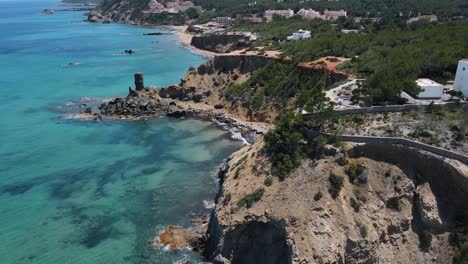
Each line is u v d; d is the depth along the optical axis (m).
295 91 103.56
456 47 88.88
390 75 76.50
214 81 128.75
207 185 77.19
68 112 120.56
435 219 51.00
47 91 142.25
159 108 120.44
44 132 104.44
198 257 58.69
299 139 61.44
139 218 67.44
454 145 55.50
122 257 58.53
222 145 95.38
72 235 63.22
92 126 109.19
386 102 69.19
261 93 110.75
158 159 88.62
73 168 84.50
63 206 70.81
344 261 49.34
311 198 53.25
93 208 70.31
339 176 54.75
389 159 56.47
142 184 78.06
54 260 57.84
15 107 124.38
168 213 68.75
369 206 52.69
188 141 98.19
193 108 119.81
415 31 120.06
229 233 55.53
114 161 87.75
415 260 50.06
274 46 143.25
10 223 65.88
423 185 53.47
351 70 96.69
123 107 119.69
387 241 51.09
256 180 60.66
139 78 131.12
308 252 48.22
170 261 57.78
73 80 157.38
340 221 51.00
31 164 86.19
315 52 118.50
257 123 105.12
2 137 100.50
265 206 55.22
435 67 79.56
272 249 53.16
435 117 61.97
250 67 125.00
